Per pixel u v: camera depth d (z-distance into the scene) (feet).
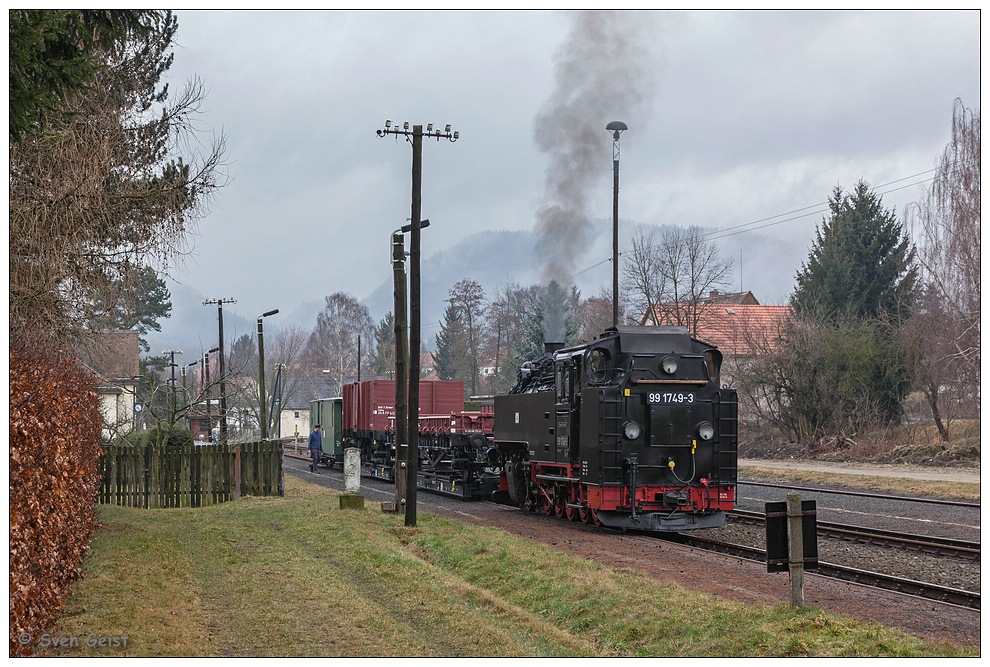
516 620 35.29
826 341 144.56
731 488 60.54
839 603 36.73
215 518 67.15
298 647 29.07
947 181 112.98
